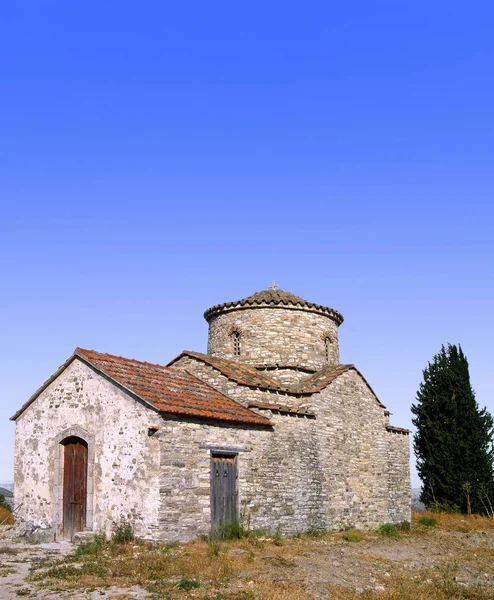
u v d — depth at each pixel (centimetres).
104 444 1911
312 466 2394
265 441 2198
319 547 1986
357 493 2652
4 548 1752
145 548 1691
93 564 1480
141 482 1805
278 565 1575
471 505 3562
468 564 1908
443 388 3800
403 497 2995
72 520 1967
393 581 1543
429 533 2717
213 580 1364
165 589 1272
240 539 1914
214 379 2345
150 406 1827
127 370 2066
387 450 2931
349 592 1376
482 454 3641
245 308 2839
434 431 3719
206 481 1923
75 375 2045
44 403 2108
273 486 2195
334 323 3020
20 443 2148
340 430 2606
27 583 1315
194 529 1852
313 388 2508
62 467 2033
